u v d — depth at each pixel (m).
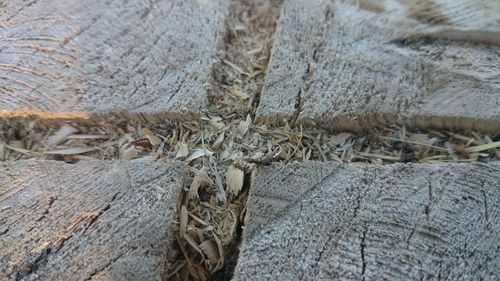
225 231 0.06
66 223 0.06
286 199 0.06
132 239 0.06
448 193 0.06
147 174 0.06
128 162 0.06
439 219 0.06
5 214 0.06
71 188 0.06
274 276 0.06
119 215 0.06
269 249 0.06
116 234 0.06
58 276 0.06
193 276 0.06
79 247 0.06
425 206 0.06
